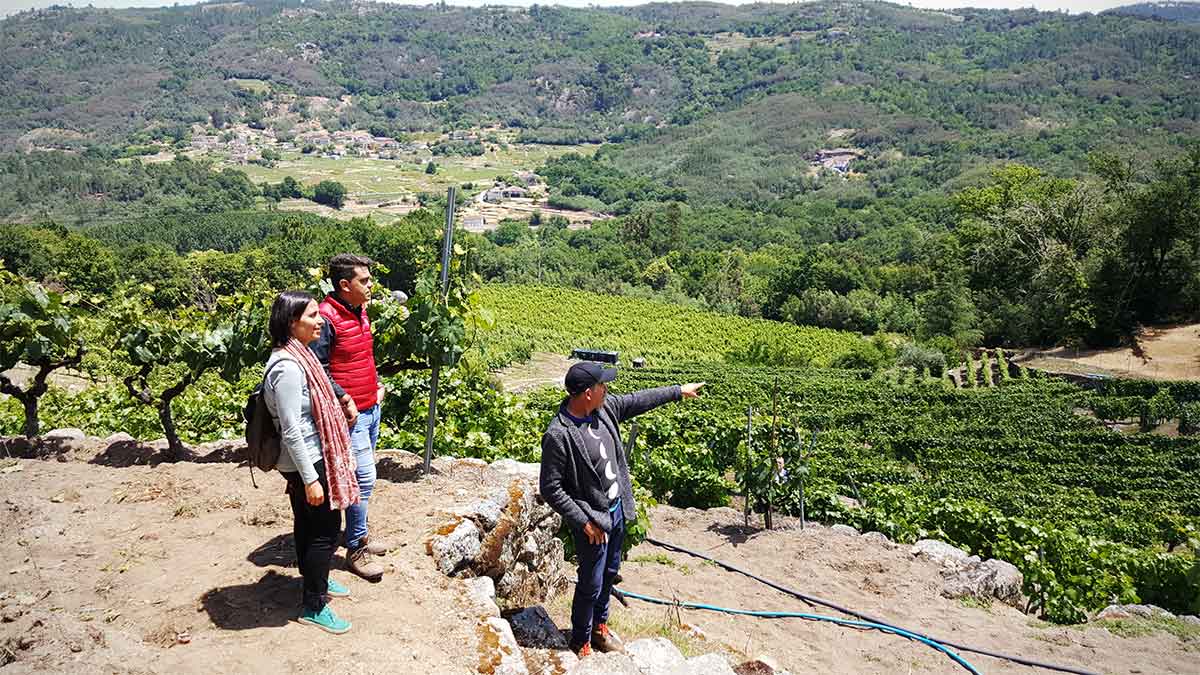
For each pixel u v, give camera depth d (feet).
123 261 295.48
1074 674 24.75
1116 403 127.13
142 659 13.05
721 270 364.38
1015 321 195.11
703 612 26.35
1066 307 183.83
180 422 38.24
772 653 23.63
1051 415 124.36
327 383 15.24
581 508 16.33
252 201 626.64
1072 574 39.17
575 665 15.87
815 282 301.02
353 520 16.97
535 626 17.52
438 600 16.40
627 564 30.89
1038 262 199.82
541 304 282.15
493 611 16.19
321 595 14.79
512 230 493.77
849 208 582.35
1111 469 93.40
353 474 15.23
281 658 13.66
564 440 16.24
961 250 230.89
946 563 34.53
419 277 23.53
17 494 21.15
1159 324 187.01
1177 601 41.24
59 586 16.15
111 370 39.09
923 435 110.01
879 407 130.93
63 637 13.12
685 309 288.71
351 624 15.01
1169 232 178.70
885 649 25.29
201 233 431.43
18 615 13.96
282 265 311.68
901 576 32.65
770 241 501.15
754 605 27.89
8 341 24.47
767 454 41.70
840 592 30.32
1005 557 41.39
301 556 15.35
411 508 20.25
